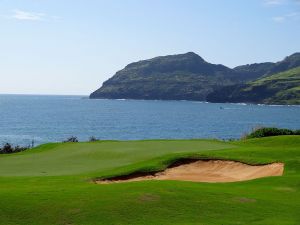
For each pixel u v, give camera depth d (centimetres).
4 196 1692
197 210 1636
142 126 15050
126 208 1598
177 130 13688
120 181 2473
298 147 3572
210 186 2083
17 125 14662
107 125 15262
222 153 3053
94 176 2427
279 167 2675
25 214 1521
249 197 1888
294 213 1692
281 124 16225
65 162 3070
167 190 1839
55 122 16212
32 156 3403
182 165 2877
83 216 1518
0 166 2905
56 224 1460
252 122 17025
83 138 11056
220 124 16088
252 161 2842
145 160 2936
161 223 1491
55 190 1830
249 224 1537
